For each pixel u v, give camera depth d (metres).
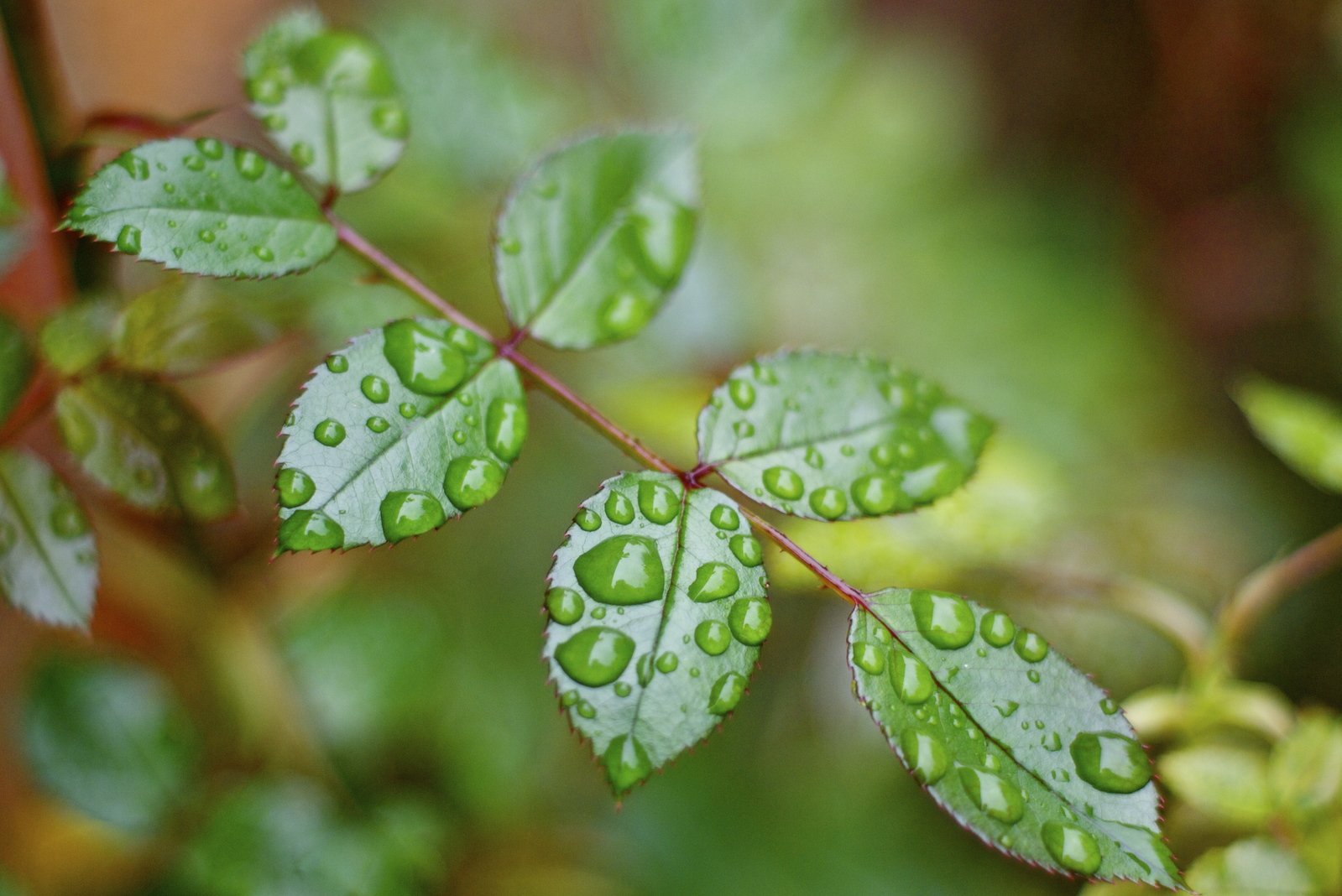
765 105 0.43
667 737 0.23
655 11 0.42
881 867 0.39
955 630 0.24
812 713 0.41
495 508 0.41
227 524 0.31
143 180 0.24
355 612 0.33
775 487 0.24
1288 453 0.29
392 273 0.25
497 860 0.37
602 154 0.26
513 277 0.25
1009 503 0.30
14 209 0.26
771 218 0.46
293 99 0.25
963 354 0.49
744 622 0.23
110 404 0.26
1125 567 0.41
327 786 0.32
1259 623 0.44
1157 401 0.52
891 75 0.53
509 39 0.51
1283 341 0.59
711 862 0.38
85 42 0.40
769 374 0.25
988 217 0.54
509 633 0.39
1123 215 0.61
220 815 0.30
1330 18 0.58
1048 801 0.23
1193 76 0.63
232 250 0.24
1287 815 0.27
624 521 0.24
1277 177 0.61
